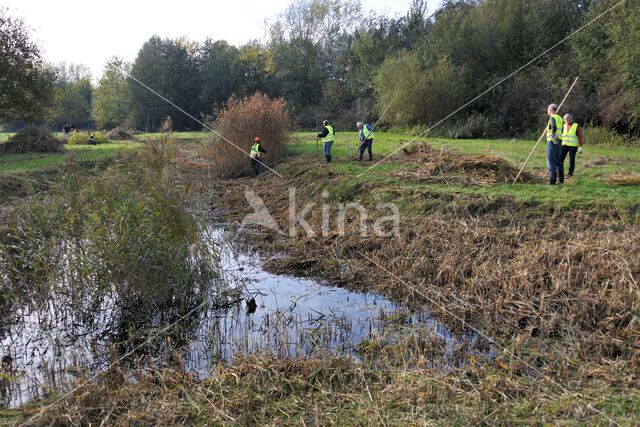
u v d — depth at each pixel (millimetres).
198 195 11859
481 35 32562
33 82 24984
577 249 8469
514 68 32375
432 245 10008
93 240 8312
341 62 44844
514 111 29297
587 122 25578
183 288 8805
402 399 5395
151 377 6074
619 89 23375
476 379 5863
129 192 9000
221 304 8938
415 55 32562
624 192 10859
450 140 24531
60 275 8398
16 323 8227
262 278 10156
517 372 5969
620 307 6922
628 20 20547
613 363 5914
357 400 5434
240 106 20516
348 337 7348
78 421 5145
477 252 9422
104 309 8523
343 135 29344
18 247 8602
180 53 50469
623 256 8070
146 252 8250
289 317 8219
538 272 8117
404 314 8047
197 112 51156
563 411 5070
